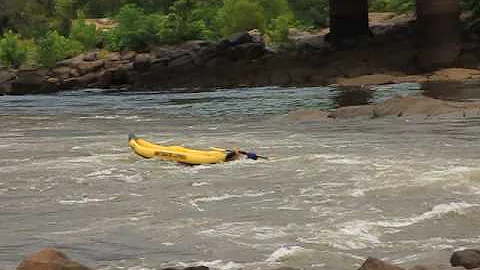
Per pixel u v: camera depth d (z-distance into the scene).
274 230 31.27
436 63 124.81
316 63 135.38
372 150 52.25
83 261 27.83
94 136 68.69
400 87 108.50
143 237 31.08
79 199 39.75
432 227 31.20
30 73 163.25
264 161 49.25
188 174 46.19
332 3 164.88
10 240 31.42
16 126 82.00
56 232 32.59
